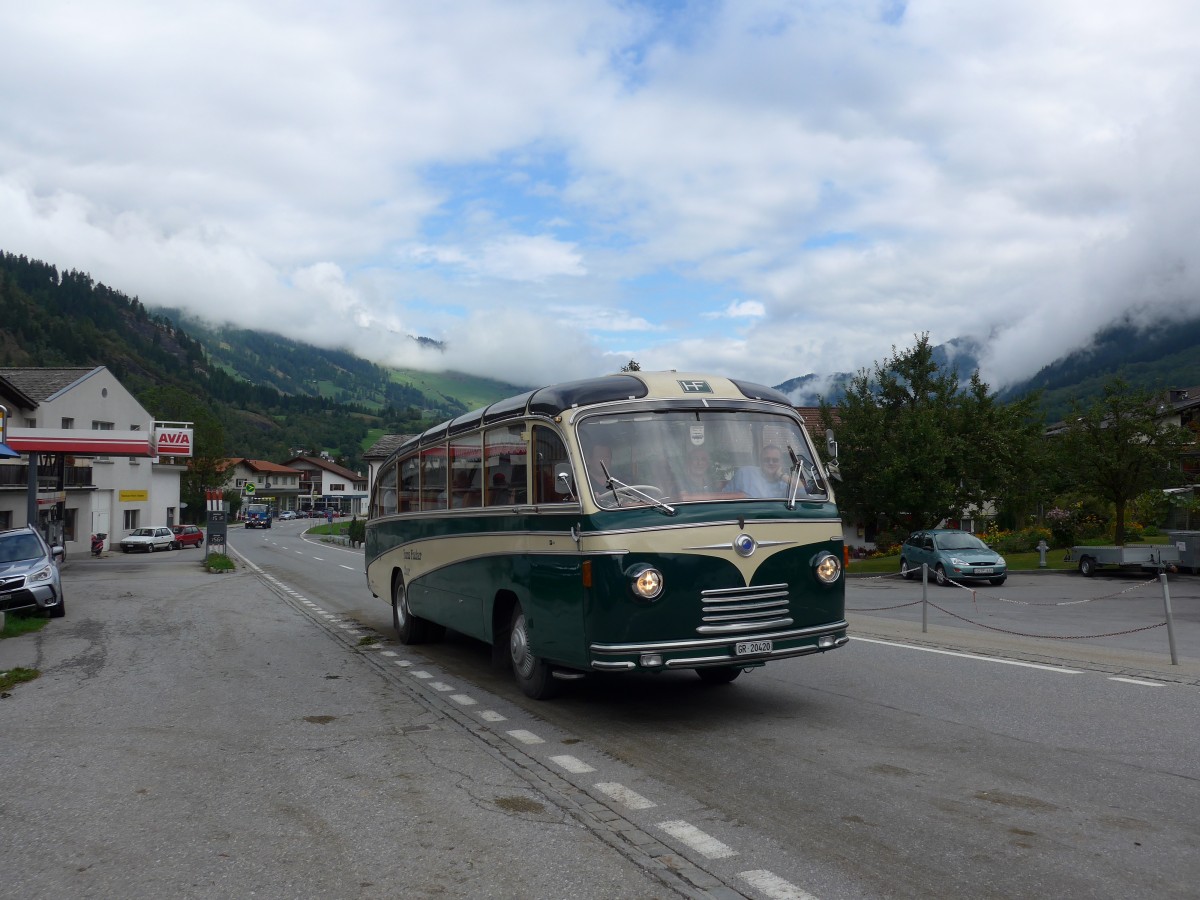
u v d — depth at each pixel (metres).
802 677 10.01
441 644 13.38
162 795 6.15
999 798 5.76
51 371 56.06
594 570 7.53
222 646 13.50
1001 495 36.66
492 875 4.69
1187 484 35.62
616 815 5.58
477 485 10.06
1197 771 6.30
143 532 58.41
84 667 11.67
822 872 4.63
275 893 4.51
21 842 5.28
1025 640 13.06
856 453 36.22
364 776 6.54
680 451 8.01
